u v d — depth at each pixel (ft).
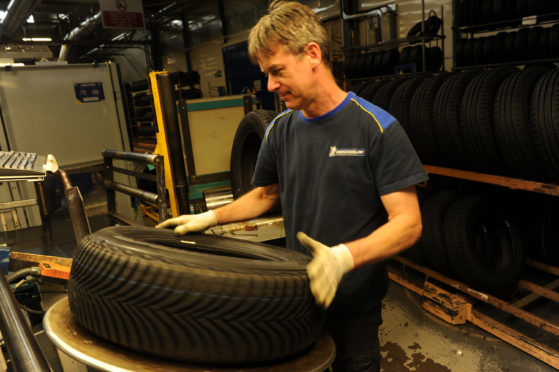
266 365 2.65
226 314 2.44
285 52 3.16
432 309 9.20
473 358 7.70
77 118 13.23
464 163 9.10
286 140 4.06
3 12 34.45
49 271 6.15
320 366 2.67
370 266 3.90
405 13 22.74
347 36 22.62
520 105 7.48
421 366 7.57
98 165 11.51
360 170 3.60
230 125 9.73
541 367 7.32
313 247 2.48
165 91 8.23
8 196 11.22
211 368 2.51
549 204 9.34
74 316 2.87
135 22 30.53
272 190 4.53
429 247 9.27
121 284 2.49
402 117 9.95
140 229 3.52
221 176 9.77
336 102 3.64
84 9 41.32
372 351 4.21
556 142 7.04
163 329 2.43
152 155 7.11
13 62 12.70
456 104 8.61
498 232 9.59
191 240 3.65
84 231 5.55
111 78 13.62
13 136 12.29
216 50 44.09
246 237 7.13
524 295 9.55
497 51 15.26
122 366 2.34
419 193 10.68
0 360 3.86
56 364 5.35
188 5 45.78
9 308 2.25
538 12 13.89
